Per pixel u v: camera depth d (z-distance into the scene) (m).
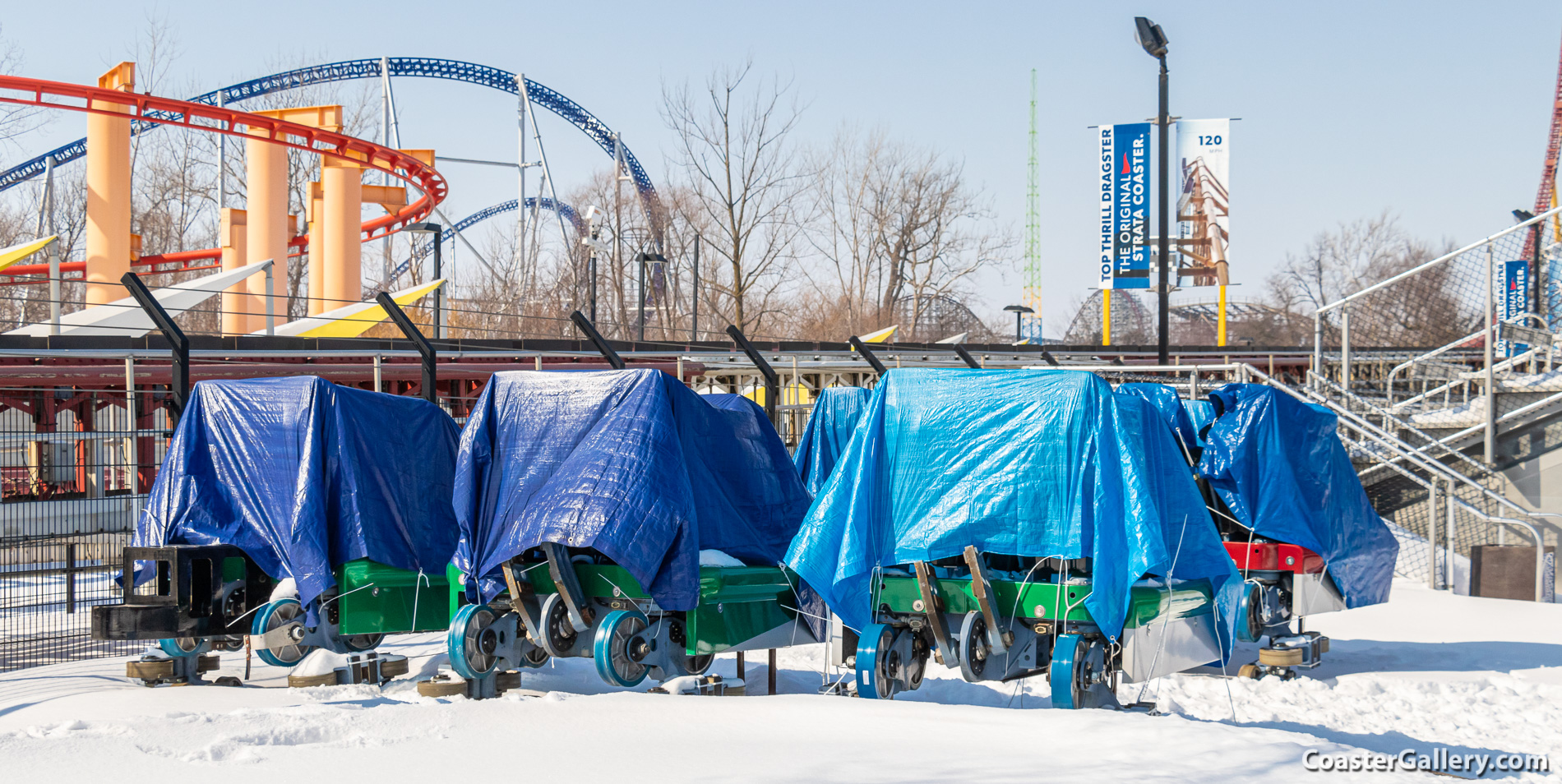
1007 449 8.09
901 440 8.39
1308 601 10.67
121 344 18.75
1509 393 18.27
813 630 9.72
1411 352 22.36
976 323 82.19
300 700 8.30
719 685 8.88
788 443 18.75
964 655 8.05
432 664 10.30
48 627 12.15
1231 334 91.44
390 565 9.52
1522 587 14.88
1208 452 10.42
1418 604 14.23
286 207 45.00
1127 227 45.19
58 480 18.31
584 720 6.66
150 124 60.28
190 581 9.12
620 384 8.59
